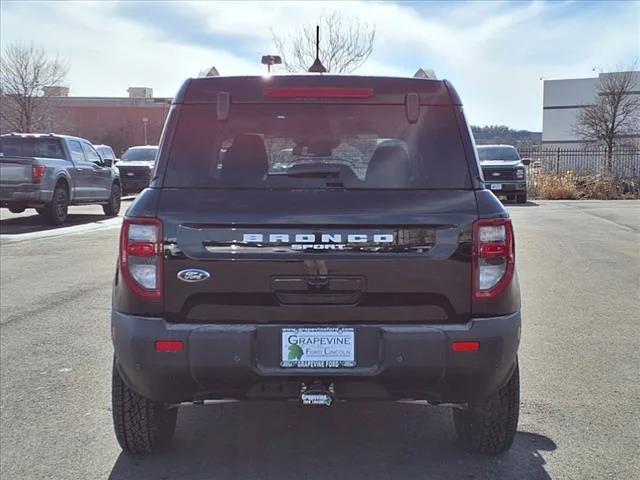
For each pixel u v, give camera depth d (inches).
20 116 1775.3
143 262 134.4
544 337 258.2
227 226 133.2
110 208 745.6
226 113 146.8
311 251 132.9
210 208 134.2
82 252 468.4
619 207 829.2
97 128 2416.3
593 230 582.2
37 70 1802.4
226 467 155.9
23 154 650.2
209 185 139.7
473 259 134.4
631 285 352.2
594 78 2363.4
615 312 296.5
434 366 132.1
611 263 416.8
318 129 148.3
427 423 182.1
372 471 153.6
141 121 2407.7
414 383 134.6
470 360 132.3
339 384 134.4
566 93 2418.8
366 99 148.3
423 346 131.6
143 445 157.6
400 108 147.6
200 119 146.6
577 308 304.0
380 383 134.2
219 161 143.3
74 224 649.0
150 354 132.3
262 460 159.8
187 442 169.9
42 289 344.8
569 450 162.9
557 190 1039.6
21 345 248.1
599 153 1234.6
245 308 133.6
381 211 133.9
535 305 309.9
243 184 140.0
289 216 133.0
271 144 147.3
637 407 189.3
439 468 154.7
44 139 653.3
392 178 141.9
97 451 163.5
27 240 529.7
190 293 133.7
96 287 350.0
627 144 1354.6
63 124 2090.3
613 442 167.0
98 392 201.3
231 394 137.4
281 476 151.3
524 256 443.8
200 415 188.2
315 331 132.5
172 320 134.3
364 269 133.0
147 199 136.9
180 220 133.7
